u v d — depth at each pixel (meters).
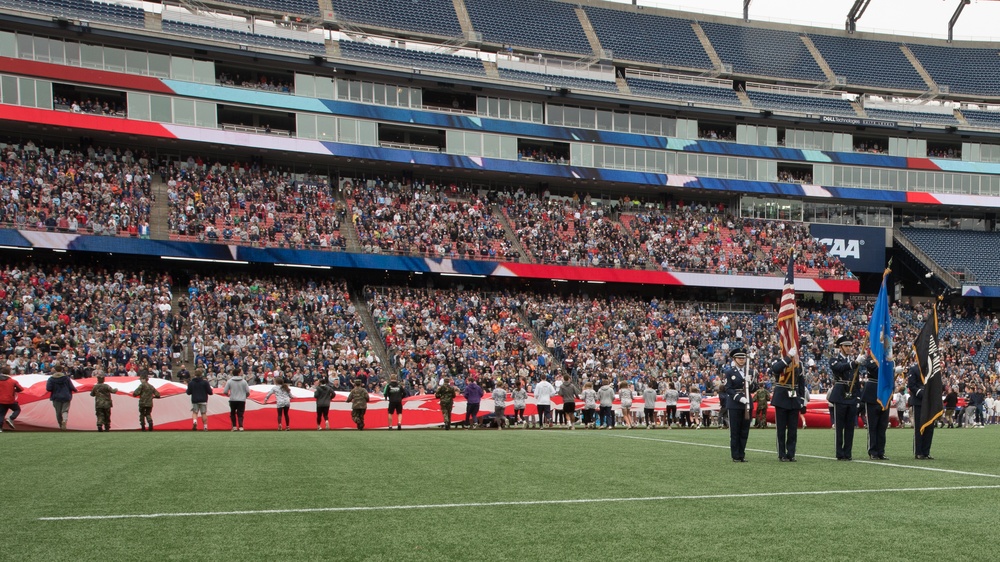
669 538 7.73
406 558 6.93
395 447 17.97
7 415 23.94
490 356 40.47
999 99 67.88
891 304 61.25
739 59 66.25
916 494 10.61
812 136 63.19
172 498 10.05
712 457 15.83
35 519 8.62
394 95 52.81
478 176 55.59
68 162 43.12
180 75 47.31
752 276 54.69
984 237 65.12
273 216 46.09
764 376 41.16
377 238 47.06
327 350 37.19
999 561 6.89
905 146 64.88
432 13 58.59
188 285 43.59
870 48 71.31
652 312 49.94
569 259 51.28
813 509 9.36
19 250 41.41
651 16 67.44
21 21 42.91
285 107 49.19
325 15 53.94
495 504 9.64
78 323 34.50
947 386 38.44
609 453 16.61
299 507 9.42
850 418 15.59
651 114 59.41
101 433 23.02
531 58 59.09
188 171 46.53
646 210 58.91
